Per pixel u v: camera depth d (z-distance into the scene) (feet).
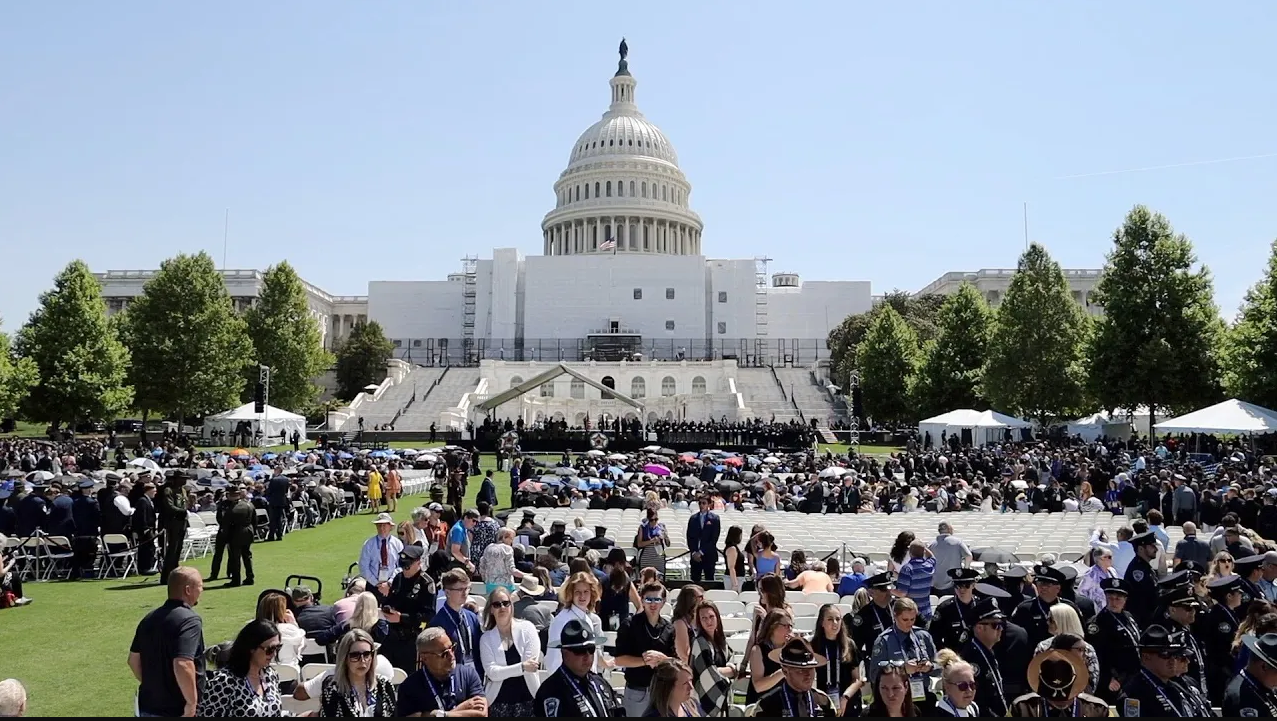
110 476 80.79
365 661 30.17
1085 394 227.61
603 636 43.78
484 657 35.47
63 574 77.30
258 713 28.89
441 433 292.61
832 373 424.05
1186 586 40.57
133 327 262.06
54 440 232.73
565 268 505.66
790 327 532.73
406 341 534.78
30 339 236.43
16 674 48.67
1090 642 40.16
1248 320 189.16
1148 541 49.70
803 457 178.60
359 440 276.21
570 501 110.73
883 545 77.71
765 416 349.82
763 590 38.83
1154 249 206.80
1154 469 133.18
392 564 51.70
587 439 239.30
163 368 255.09
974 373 278.46
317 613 44.62
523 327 508.12
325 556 88.07
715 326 510.99
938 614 41.68
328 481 122.72
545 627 42.86
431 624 36.09
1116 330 208.74
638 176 564.30
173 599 31.14
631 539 81.76
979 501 114.62
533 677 35.37
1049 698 31.24
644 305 504.84
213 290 268.21
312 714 34.78
